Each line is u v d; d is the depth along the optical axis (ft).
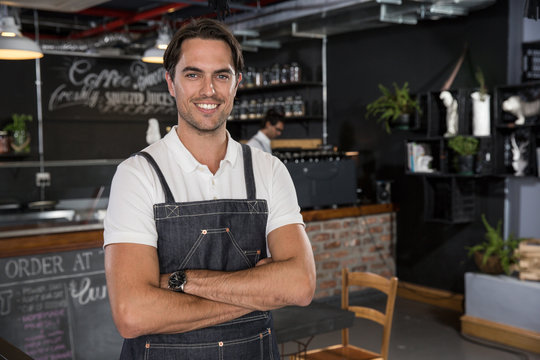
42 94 22.57
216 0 6.95
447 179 16.71
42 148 22.66
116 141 24.32
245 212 4.71
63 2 15.11
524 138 15.25
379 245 18.86
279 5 17.76
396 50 18.79
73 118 23.16
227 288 4.28
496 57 15.90
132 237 4.26
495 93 15.40
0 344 4.55
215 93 4.45
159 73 25.12
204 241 4.53
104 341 12.39
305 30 18.03
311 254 4.71
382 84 19.36
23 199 22.31
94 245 12.32
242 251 4.69
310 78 22.08
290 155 16.87
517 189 15.83
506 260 14.47
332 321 8.25
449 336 15.05
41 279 11.73
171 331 4.18
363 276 10.18
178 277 4.32
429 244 18.19
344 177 17.80
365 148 20.12
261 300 4.33
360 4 15.11
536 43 15.15
